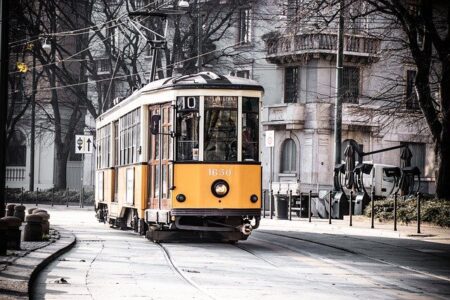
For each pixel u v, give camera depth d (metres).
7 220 20.58
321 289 16.53
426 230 35.53
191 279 17.53
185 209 25.39
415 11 39.66
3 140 21.47
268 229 37.97
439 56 39.47
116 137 34.84
